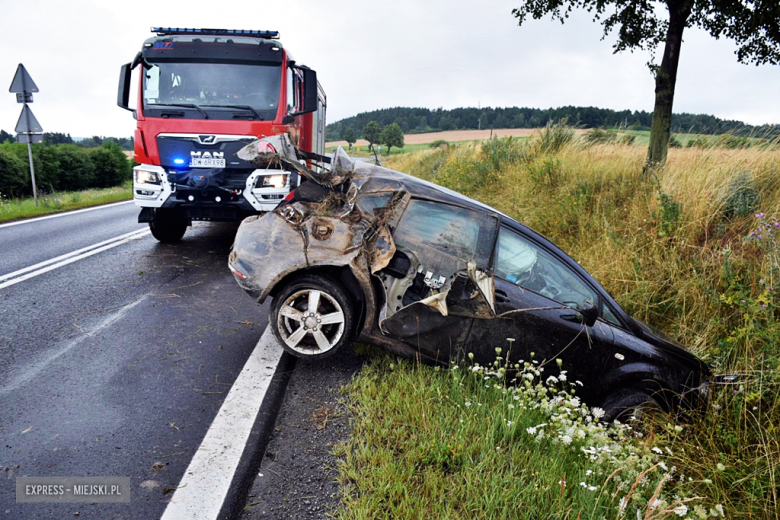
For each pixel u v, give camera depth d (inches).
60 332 181.0
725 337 198.8
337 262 156.5
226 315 211.2
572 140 526.6
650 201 290.5
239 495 106.0
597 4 306.0
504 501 105.0
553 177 410.6
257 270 160.4
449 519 99.2
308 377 160.9
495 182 492.1
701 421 149.9
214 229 402.6
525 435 132.0
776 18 258.5
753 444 136.8
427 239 157.8
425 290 156.2
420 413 136.2
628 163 386.9
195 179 278.1
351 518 99.5
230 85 287.7
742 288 199.9
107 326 189.3
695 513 105.3
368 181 167.3
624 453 119.5
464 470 114.8
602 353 155.3
